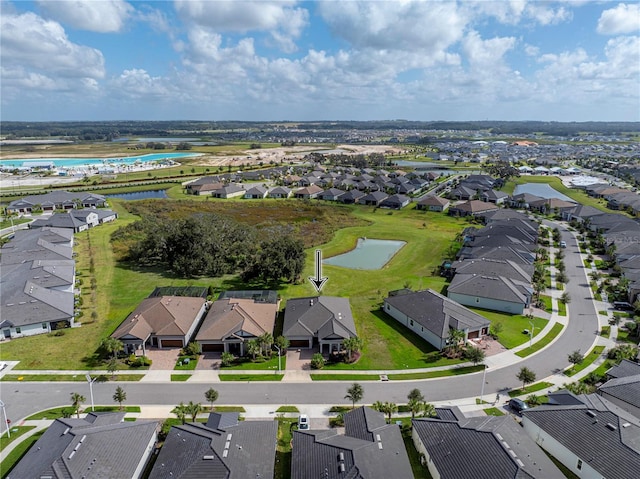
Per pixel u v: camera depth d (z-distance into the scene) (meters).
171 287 85.19
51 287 83.94
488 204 166.75
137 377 59.38
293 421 50.41
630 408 49.94
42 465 38.44
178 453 41.31
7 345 67.62
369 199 185.62
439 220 155.88
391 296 81.88
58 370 60.84
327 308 72.00
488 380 58.88
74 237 128.75
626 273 94.00
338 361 63.66
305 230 140.12
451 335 65.06
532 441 43.06
